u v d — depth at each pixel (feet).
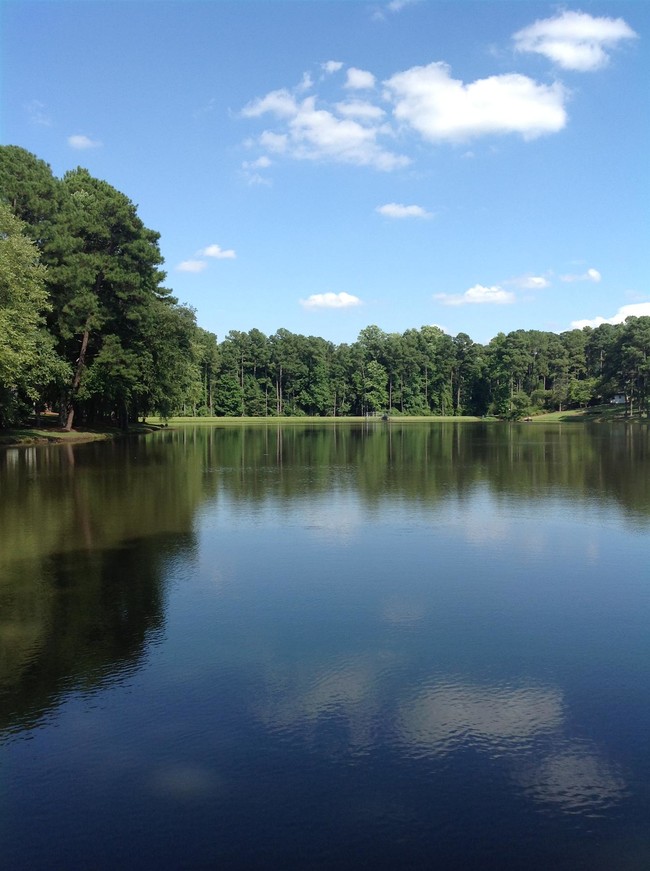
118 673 20.94
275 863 12.65
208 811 14.17
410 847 13.07
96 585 30.73
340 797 14.60
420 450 118.62
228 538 40.93
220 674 20.85
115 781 15.25
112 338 140.77
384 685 20.07
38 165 132.26
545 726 17.65
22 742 16.90
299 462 93.15
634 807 14.26
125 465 86.58
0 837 13.46
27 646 23.25
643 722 17.87
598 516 48.52
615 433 191.42
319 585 30.63
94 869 12.56
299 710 18.48
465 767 15.72
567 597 28.84
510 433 194.29
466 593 29.40
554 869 12.48
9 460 92.89
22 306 104.22
